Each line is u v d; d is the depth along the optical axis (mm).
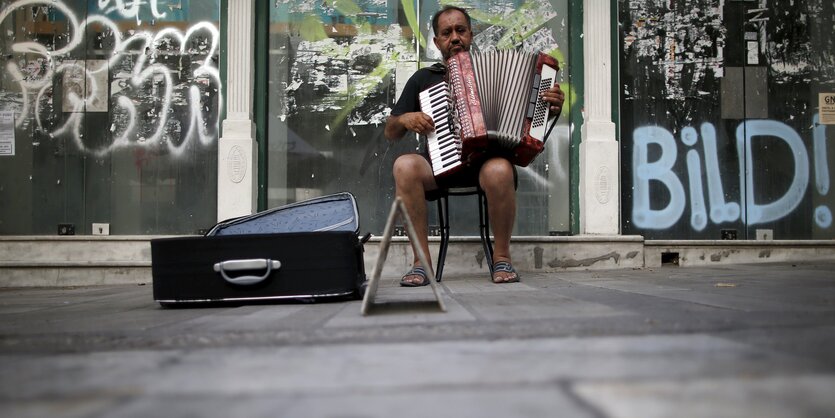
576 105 5547
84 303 3375
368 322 2033
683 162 5609
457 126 3576
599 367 1224
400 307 2498
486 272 5016
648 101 5609
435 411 923
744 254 5484
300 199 5508
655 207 5578
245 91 5352
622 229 5543
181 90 5473
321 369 1273
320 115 5539
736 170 5621
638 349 1421
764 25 5668
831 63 5641
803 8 5652
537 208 5543
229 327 1999
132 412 958
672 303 2408
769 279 3664
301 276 2838
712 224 5609
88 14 5492
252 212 5293
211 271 2836
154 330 1979
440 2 5586
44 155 5461
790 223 5625
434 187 3846
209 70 5473
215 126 5469
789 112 5660
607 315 2047
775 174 5633
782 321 1852
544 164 5551
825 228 5609
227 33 5395
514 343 1545
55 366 1387
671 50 5633
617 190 5395
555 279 4070
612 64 5539
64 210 5441
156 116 5473
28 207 5441
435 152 3635
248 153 5293
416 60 5566
